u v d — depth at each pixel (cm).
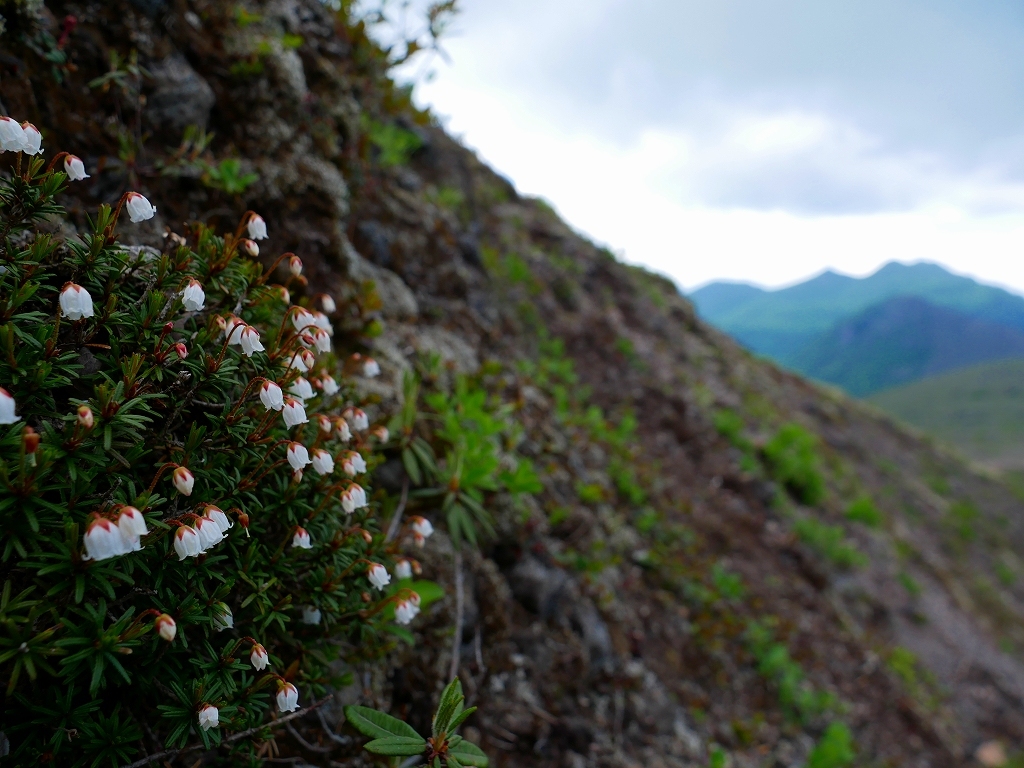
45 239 16
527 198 129
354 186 44
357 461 20
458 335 52
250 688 17
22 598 14
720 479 84
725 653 53
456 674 27
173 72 30
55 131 25
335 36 47
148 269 18
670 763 37
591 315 99
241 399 18
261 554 18
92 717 16
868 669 70
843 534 98
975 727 78
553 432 54
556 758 31
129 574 15
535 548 38
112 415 15
